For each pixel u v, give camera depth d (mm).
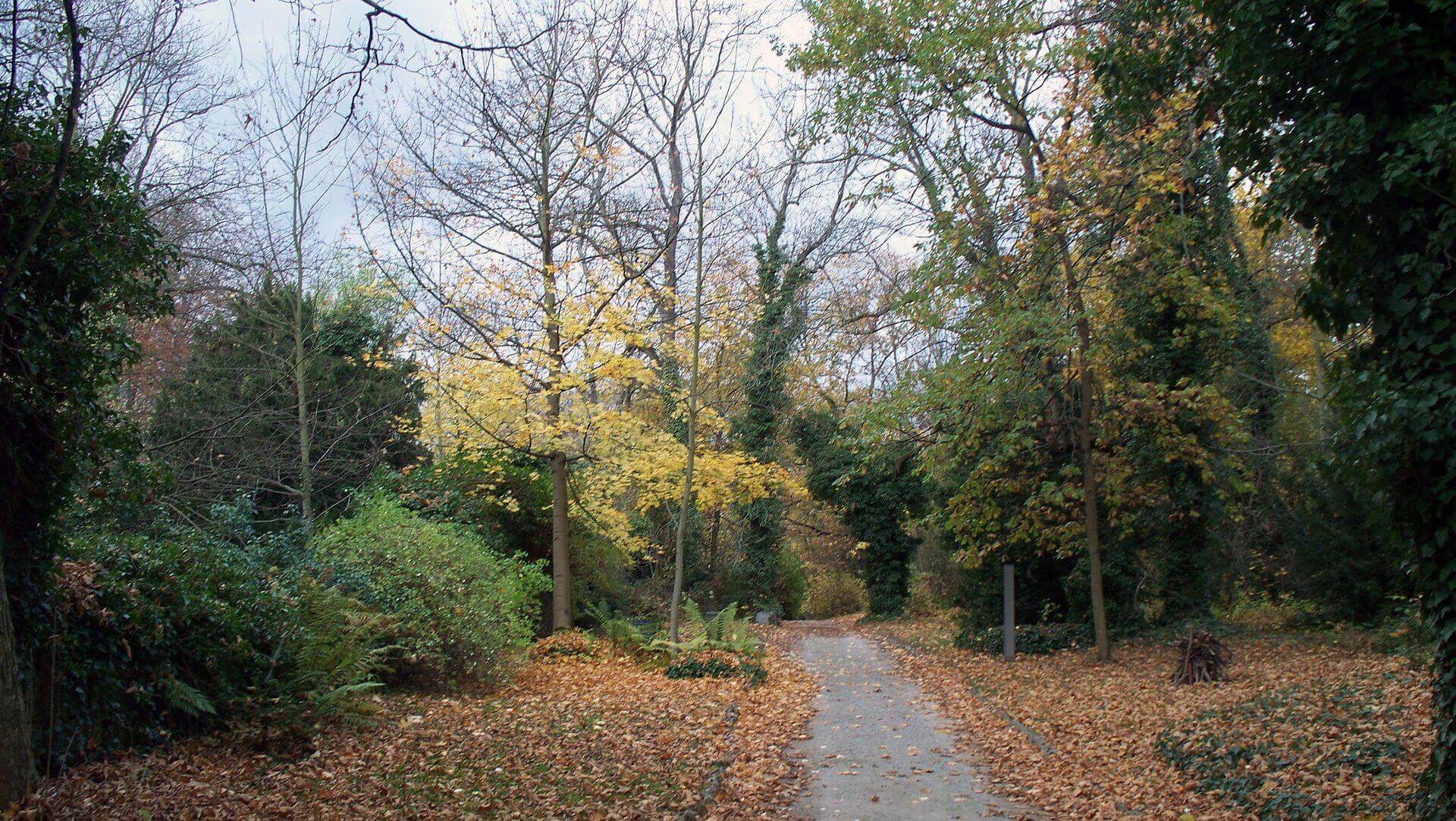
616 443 17422
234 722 8117
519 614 16000
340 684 8984
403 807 6586
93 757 6766
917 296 15219
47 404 6297
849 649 20750
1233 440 16266
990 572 20125
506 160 16922
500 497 18578
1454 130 4992
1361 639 14469
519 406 16594
